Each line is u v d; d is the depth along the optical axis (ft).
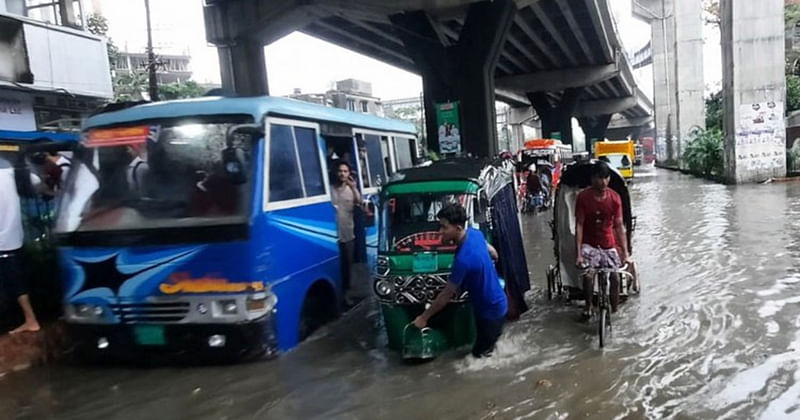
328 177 24.17
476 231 18.12
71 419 16.17
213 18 73.15
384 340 21.15
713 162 98.17
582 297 24.32
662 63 174.60
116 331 18.66
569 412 14.84
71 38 47.57
